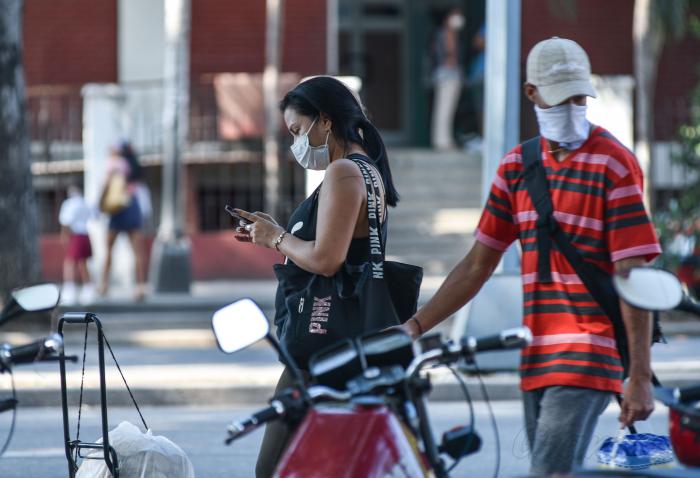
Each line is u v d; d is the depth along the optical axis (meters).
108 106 65.94
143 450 17.45
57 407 35.09
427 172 66.75
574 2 66.62
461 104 75.38
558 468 14.18
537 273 14.52
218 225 67.06
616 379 14.23
